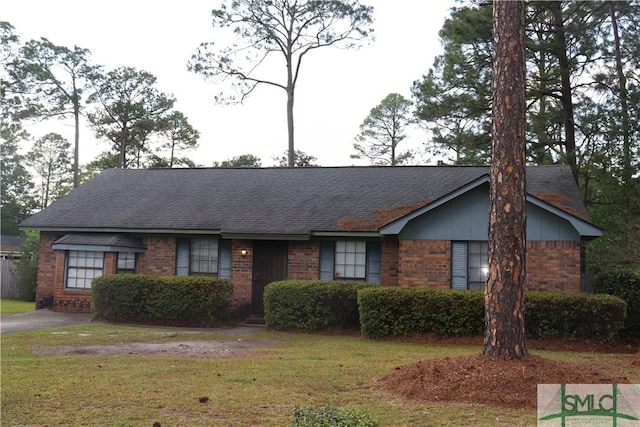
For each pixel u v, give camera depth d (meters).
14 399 7.07
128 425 6.07
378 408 6.86
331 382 8.30
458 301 14.02
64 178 59.94
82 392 7.46
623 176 22.44
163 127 51.72
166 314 16.84
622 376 8.84
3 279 27.31
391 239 17.69
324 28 35.81
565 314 13.55
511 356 8.03
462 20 24.48
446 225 16.47
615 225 20.92
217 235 18.84
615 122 22.33
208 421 6.23
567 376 7.67
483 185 16.33
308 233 17.52
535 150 24.25
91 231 19.39
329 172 22.22
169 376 8.62
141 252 19.48
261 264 18.66
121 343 12.65
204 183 22.22
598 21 23.95
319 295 15.48
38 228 19.69
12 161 53.16
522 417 6.48
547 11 23.94
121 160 49.97
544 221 15.88
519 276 8.19
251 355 11.16
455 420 6.35
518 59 8.60
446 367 8.09
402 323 14.23
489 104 25.33
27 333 13.80
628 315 14.61
